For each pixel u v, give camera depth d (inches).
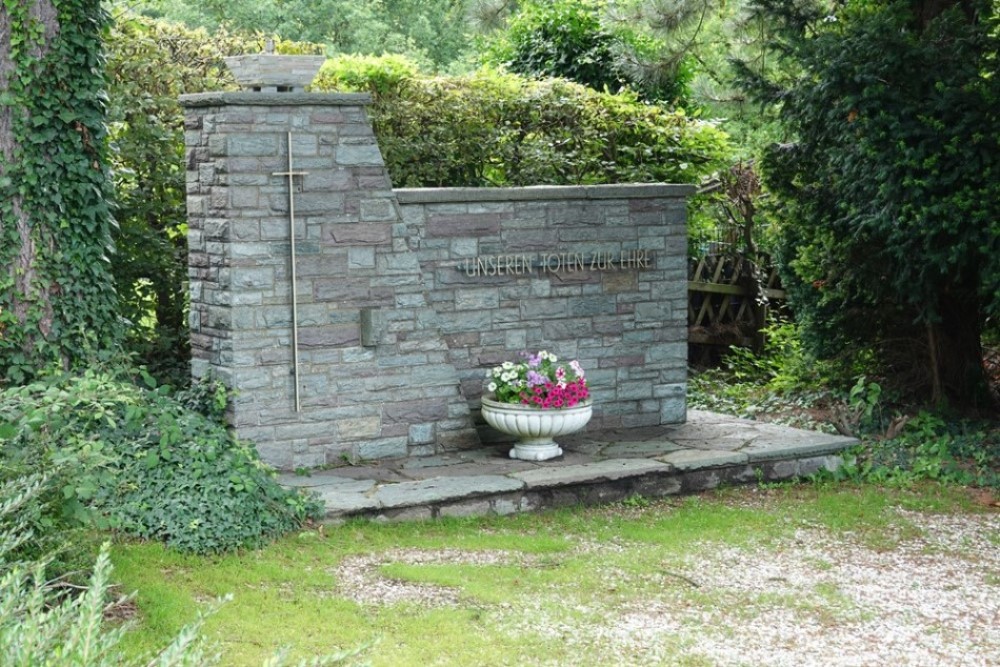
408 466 325.1
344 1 830.5
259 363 313.0
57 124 316.8
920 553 280.2
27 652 123.0
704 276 558.3
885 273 410.6
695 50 485.7
